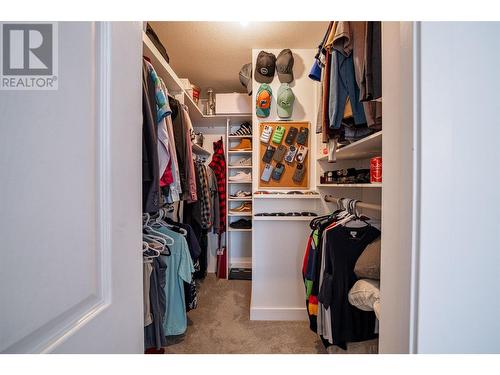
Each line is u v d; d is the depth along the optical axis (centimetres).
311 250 140
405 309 43
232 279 269
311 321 135
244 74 216
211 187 271
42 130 30
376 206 112
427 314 40
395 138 52
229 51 202
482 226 39
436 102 40
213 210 272
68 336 33
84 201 37
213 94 267
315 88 195
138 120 53
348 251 114
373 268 97
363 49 93
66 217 33
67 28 34
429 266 40
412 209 41
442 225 40
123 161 46
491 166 39
